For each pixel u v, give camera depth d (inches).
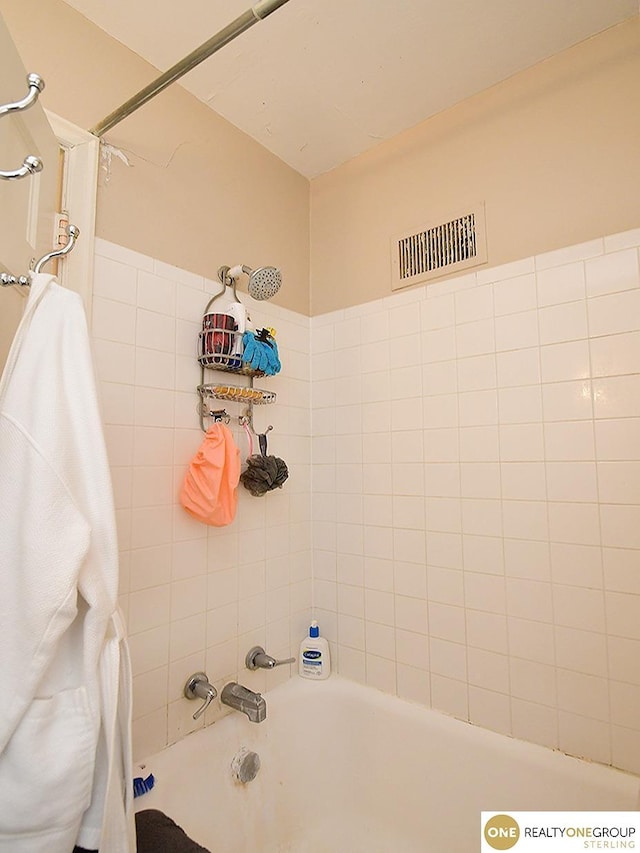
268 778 53.4
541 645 47.8
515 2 44.8
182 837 36.1
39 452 24.8
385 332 62.5
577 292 47.9
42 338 26.7
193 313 53.4
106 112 46.4
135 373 46.9
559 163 50.0
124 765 28.8
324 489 67.2
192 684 49.2
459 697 52.7
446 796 50.1
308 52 50.0
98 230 44.9
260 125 61.1
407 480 58.6
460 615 53.2
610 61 47.6
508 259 52.6
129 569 44.8
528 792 45.4
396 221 62.8
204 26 46.8
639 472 43.6
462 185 57.0
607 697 44.0
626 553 43.8
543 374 49.4
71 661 26.3
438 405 56.7
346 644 63.0
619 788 41.4
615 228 46.3
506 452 51.2
